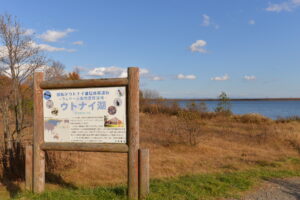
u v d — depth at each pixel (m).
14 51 7.29
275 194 5.15
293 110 68.94
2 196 5.41
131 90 4.36
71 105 4.72
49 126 4.83
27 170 4.99
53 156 7.61
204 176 6.48
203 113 24.06
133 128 4.36
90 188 5.48
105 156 9.63
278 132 14.84
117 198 4.54
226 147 11.57
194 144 11.49
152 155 9.91
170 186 5.32
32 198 4.68
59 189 5.66
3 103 7.19
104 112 4.56
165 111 27.61
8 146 6.95
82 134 4.66
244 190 5.35
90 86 4.59
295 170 7.51
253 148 11.46
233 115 24.88
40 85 4.83
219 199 4.79
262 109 76.81
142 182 4.36
